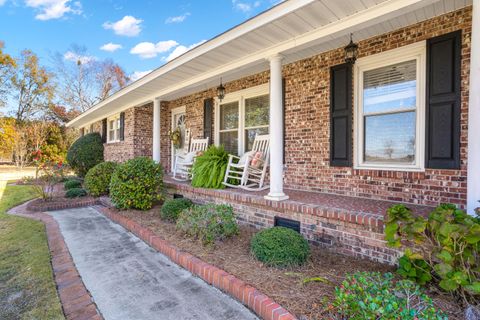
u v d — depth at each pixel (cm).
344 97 412
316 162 451
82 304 226
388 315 156
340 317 182
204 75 493
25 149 1700
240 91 595
